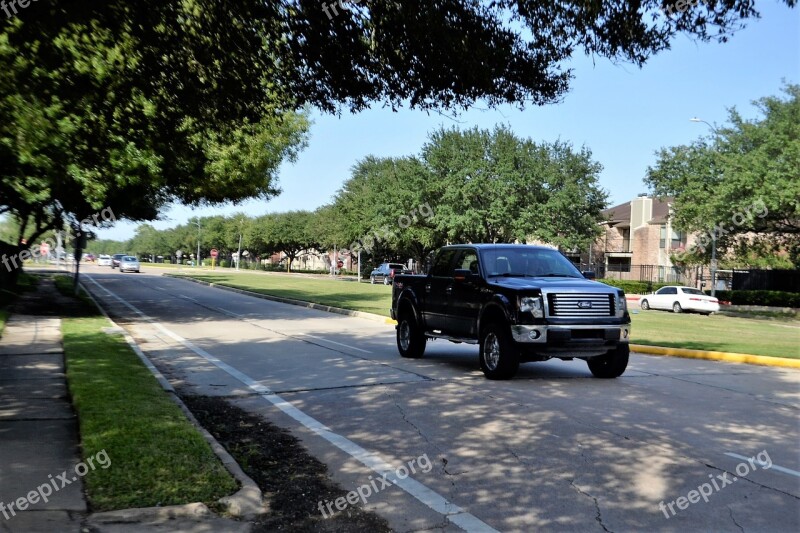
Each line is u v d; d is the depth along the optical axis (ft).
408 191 162.09
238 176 74.79
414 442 22.29
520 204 156.97
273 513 16.20
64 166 53.78
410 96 27.71
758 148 109.09
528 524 15.49
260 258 371.97
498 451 21.18
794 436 23.17
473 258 38.14
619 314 34.09
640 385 33.30
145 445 19.69
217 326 63.31
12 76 29.53
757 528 15.29
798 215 105.70
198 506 15.70
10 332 49.47
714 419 25.64
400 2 23.43
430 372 36.70
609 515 15.99
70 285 120.16
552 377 35.65
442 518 15.88
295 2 24.12
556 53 26.23
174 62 27.61
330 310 86.02
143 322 65.82
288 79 28.19
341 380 33.94
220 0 24.72
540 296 32.73
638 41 23.85
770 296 134.92
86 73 28.73
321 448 21.67
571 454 20.83
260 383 33.12
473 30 24.75
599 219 170.40
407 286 43.42
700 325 82.43
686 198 121.60
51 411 25.03
